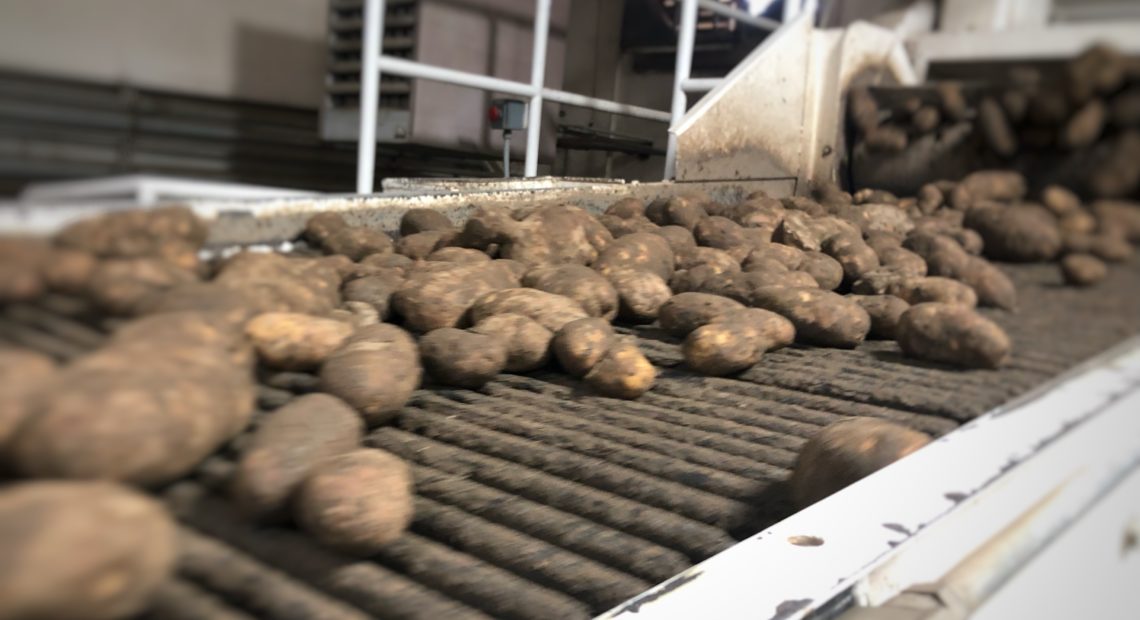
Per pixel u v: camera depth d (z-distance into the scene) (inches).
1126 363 33.6
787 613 16.7
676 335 36.3
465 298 30.1
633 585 17.9
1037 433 28.2
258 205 15.6
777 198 56.6
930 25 37.2
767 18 78.4
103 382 9.9
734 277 38.4
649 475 22.9
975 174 35.9
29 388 9.4
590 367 29.8
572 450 24.0
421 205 36.6
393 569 16.7
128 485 10.0
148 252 11.4
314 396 17.2
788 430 27.1
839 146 54.5
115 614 9.1
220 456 14.4
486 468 22.0
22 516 8.3
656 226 43.9
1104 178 27.7
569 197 44.6
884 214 43.3
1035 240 32.6
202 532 12.5
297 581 14.0
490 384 29.4
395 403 22.5
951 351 33.6
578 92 50.9
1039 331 33.7
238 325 13.2
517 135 36.2
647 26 58.6
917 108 39.1
